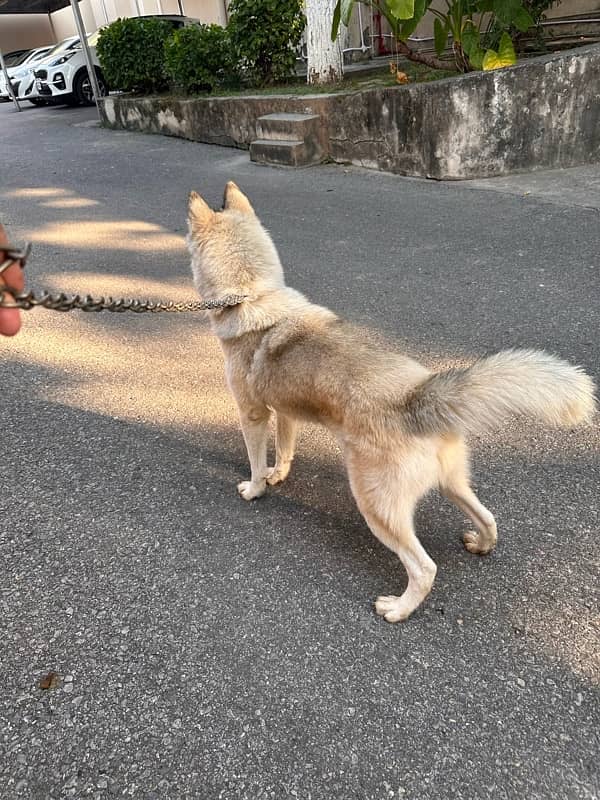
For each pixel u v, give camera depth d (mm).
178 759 1827
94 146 12289
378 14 13570
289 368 2414
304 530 2732
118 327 4773
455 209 6555
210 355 4277
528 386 1947
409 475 2105
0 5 24500
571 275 4684
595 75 6801
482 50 7953
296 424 2971
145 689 2051
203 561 2586
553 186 6801
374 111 8109
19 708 2008
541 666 2033
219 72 12258
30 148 12562
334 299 4805
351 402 2172
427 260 5328
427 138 7586
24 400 3896
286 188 8086
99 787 1766
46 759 1849
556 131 7188
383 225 6344
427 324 4266
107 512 2902
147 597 2422
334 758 1800
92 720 1958
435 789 1704
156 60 13367
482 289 4668
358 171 8609
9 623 2336
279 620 2287
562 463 2930
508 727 1851
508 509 2703
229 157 10266
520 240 5488
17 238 6961
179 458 3277
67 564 2602
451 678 2021
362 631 2221
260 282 2688
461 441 2271
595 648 2074
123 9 22625
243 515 2848
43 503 2982
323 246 5941
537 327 4039
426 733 1853
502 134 7262
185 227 6895
